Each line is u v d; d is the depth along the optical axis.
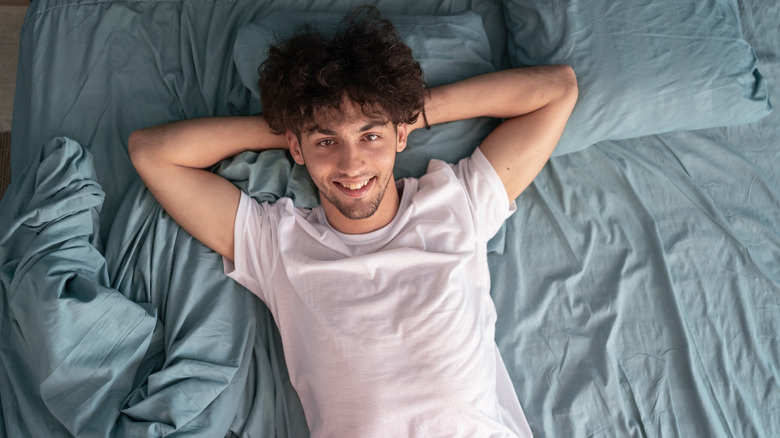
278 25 1.33
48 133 1.32
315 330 1.12
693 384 1.26
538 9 1.37
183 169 1.17
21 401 1.08
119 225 1.23
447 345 1.08
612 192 1.43
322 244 1.17
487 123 1.35
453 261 1.12
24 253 1.13
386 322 1.09
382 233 1.17
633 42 1.34
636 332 1.31
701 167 1.46
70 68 1.37
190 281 1.20
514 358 1.30
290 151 1.25
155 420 1.08
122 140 1.34
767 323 1.33
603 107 1.34
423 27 1.35
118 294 1.12
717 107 1.37
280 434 1.20
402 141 1.19
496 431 1.11
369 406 1.07
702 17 1.37
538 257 1.39
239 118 1.23
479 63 1.37
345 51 1.07
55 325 1.05
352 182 1.07
